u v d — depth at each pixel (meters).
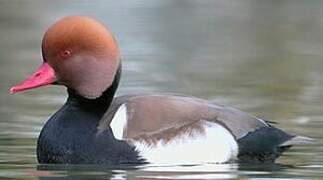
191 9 33.44
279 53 22.73
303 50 23.25
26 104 15.66
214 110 11.38
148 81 18.16
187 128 11.08
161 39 25.47
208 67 20.34
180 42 24.86
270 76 19.02
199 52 22.98
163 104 11.27
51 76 11.38
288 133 11.88
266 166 11.12
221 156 11.10
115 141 10.96
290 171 10.86
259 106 15.38
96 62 11.29
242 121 11.40
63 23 11.39
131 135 10.98
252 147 11.30
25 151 11.88
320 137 12.85
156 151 10.94
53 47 11.35
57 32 11.36
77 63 11.30
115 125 11.06
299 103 15.66
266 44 24.59
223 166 11.02
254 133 11.38
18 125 13.63
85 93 11.24
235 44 24.59
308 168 11.02
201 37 26.06
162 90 17.06
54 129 11.18
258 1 35.62
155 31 27.22
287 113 14.68
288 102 15.77
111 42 11.38
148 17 30.70
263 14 31.81
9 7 32.81
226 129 11.22
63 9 32.06
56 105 15.56
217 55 22.42
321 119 14.12
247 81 18.27
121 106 11.24
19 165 11.11
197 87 17.47
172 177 10.34
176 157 10.97
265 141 11.40
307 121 13.97
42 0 34.47
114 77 11.36
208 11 32.84
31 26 28.33
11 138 12.66
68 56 11.32
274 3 35.00
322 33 26.73
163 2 35.25
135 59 21.55
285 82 18.14
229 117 11.36
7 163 11.22
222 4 35.03
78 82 11.29
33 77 11.39
